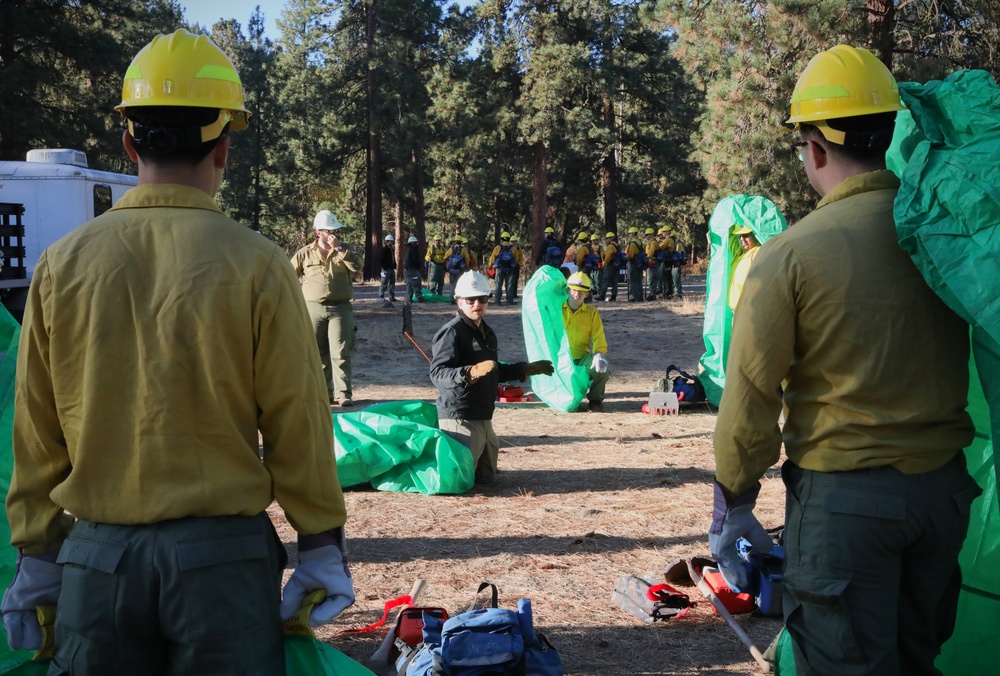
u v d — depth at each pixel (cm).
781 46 2386
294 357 205
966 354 239
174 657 201
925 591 238
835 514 227
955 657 304
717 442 245
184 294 197
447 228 5888
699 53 2775
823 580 228
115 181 1524
